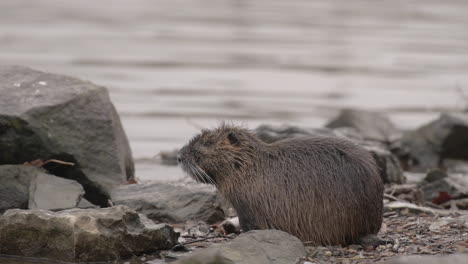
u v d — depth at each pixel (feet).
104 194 103.19
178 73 291.79
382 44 385.29
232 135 84.84
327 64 324.80
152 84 263.90
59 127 102.47
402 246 80.74
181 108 220.64
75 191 97.09
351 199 79.51
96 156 104.47
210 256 71.72
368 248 79.82
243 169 83.51
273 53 355.56
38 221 79.87
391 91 263.08
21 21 450.71
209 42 391.65
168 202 98.27
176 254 82.23
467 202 111.14
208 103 231.09
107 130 106.11
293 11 567.59
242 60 332.80
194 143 86.38
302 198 80.69
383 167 128.26
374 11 556.92
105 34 409.08
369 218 81.00
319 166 80.94
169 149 166.81
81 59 314.14
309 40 403.75
